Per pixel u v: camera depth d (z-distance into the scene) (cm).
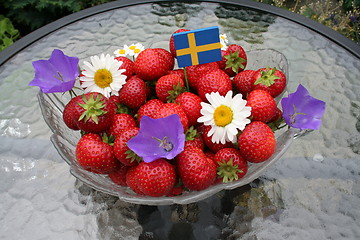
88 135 26
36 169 33
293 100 26
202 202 30
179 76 29
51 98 33
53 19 78
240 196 31
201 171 24
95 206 30
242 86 29
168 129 24
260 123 25
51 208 30
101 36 45
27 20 76
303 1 82
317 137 34
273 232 28
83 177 27
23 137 36
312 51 42
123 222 30
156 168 23
